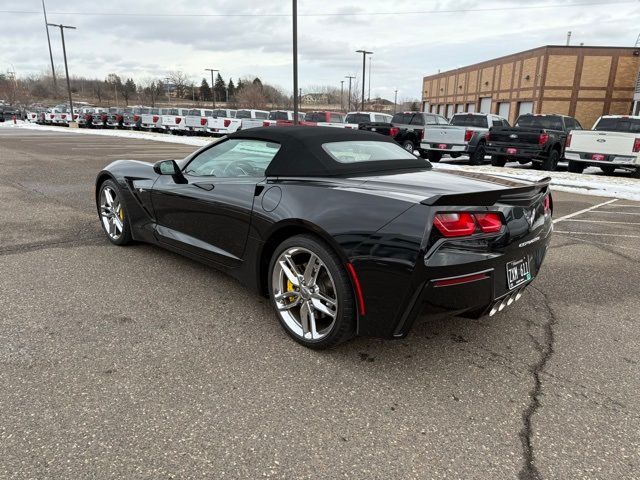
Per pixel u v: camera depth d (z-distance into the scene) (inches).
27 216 237.6
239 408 91.9
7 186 328.5
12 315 126.8
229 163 144.5
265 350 114.1
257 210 124.4
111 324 124.0
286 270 117.9
